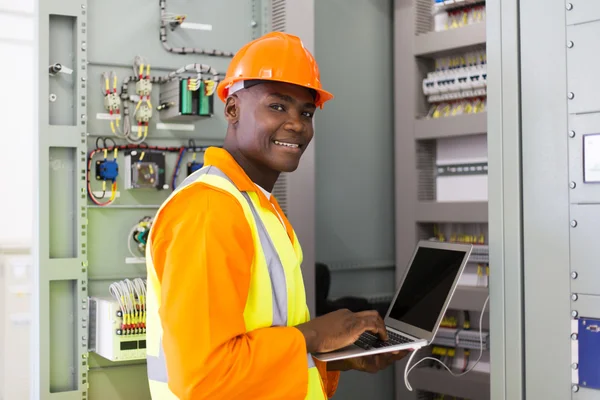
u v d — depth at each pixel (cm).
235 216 141
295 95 154
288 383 141
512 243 179
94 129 284
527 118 177
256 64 154
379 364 185
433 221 361
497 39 183
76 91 277
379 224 388
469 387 339
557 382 170
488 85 185
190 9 304
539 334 174
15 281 508
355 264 375
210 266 134
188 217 139
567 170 168
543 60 173
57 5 272
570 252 168
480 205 339
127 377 285
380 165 389
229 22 314
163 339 136
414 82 369
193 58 305
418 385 361
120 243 288
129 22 290
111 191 286
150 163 285
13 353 472
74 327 278
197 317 132
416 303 193
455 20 363
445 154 375
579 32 166
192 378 130
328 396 192
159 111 297
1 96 525
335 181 369
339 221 370
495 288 183
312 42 320
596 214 163
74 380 277
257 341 138
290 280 155
